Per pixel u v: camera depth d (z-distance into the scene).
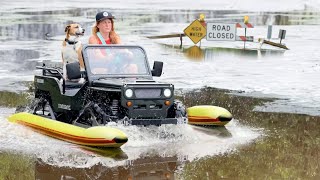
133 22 60.19
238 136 19.38
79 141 17.50
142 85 18.09
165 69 33.81
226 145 18.17
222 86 28.86
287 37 49.59
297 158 16.81
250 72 33.28
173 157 16.66
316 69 34.38
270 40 46.22
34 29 52.44
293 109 23.78
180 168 15.59
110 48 20.20
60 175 14.80
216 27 44.78
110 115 18.41
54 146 17.52
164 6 85.44
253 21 62.09
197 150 17.50
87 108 18.75
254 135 19.58
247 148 17.88
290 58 38.75
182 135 19.02
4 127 19.94
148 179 14.55
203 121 20.48
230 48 43.66
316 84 29.59
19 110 21.98
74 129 17.92
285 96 26.55
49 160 16.12
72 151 17.00
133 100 17.95
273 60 37.88
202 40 48.19
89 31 48.88
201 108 20.80
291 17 68.00
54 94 20.33
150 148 17.52
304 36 50.56
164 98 18.33
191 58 38.22
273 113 23.03
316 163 16.33
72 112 19.98
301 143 18.61
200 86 28.83
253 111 23.38
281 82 30.12
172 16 67.38
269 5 87.81
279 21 62.91
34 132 19.28
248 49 43.22
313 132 20.11
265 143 18.52
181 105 19.23
